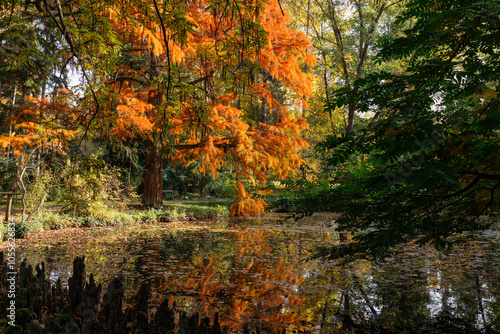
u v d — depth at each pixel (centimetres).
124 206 1507
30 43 1009
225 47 379
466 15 193
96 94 436
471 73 207
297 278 622
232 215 1850
